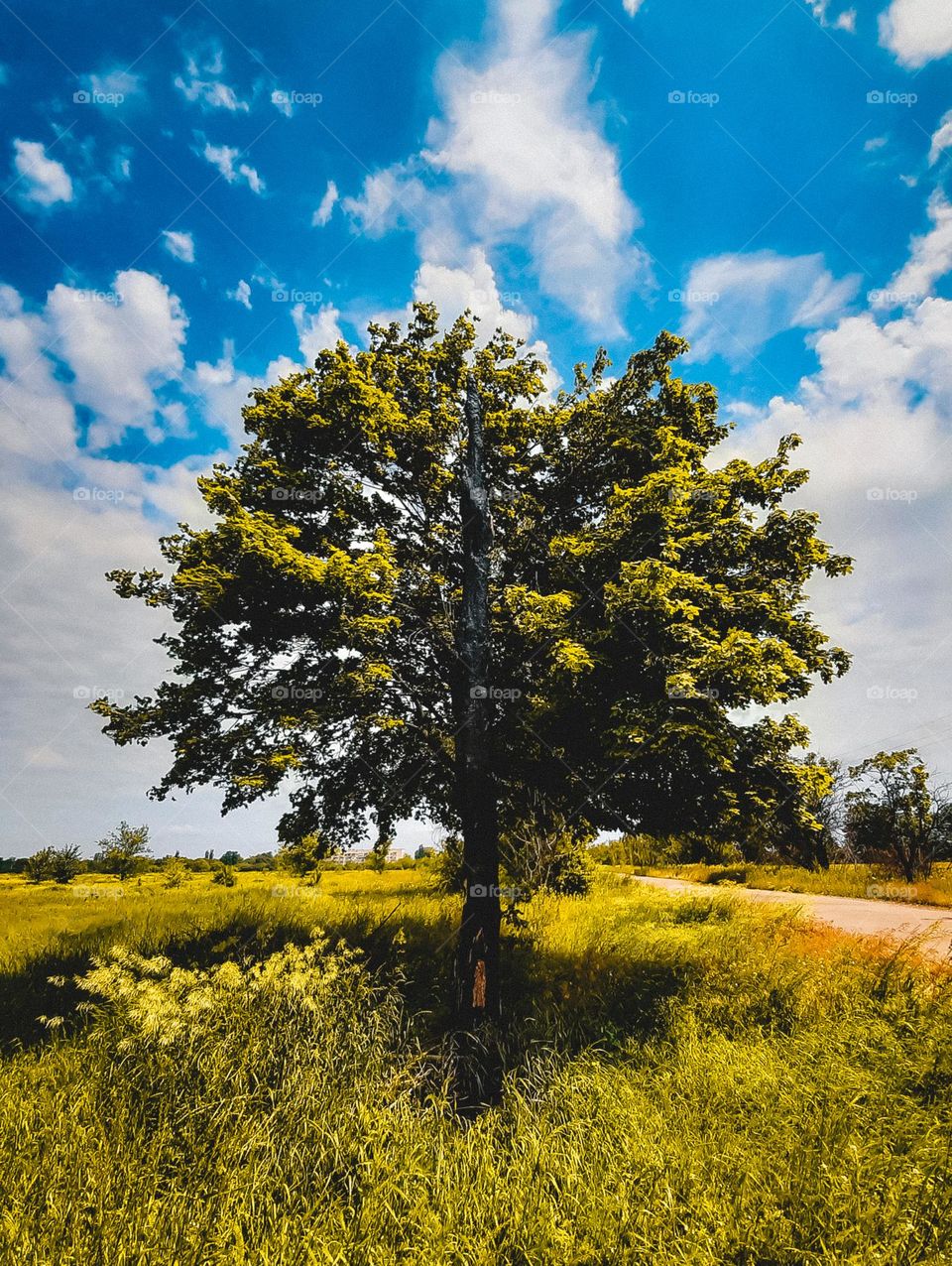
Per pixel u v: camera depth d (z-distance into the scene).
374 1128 3.82
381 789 8.07
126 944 9.02
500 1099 4.71
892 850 21.73
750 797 6.42
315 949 6.27
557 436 8.88
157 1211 3.07
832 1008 5.96
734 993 6.55
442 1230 2.95
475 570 6.80
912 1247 2.82
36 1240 2.84
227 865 31.61
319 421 7.38
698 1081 4.59
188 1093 4.09
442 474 8.14
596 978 7.55
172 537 7.61
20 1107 4.09
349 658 6.81
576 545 6.51
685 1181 3.28
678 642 5.84
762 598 6.41
